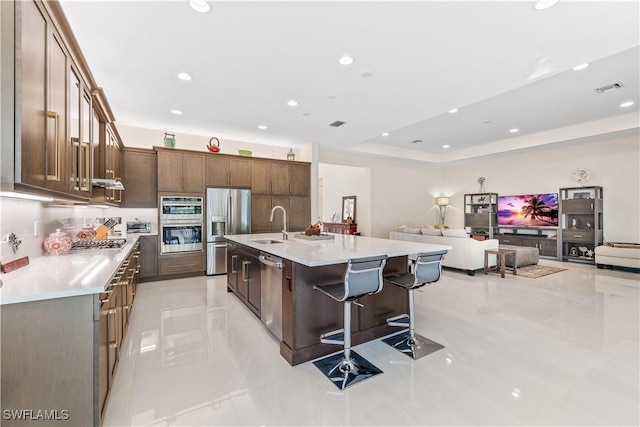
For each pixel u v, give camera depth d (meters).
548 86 4.07
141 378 2.09
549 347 2.53
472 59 2.86
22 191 1.39
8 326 1.34
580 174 6.64
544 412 1.72
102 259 2.27
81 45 2.59
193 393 1.92
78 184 2.15
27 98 1.35
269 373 2.16
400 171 9.01
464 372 2.16
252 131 5.45
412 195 9.27
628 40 2.53
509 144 7.18
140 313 3.40
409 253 2.46
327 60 2.88
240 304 3.73
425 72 3.12
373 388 1.98
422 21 2.29
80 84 2.17
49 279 1.62
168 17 2.23
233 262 4.06
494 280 4.93
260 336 2.80
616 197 6.16
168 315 3.34
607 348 2.51
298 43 2.59
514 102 4.70
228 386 2.00
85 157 2.35
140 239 4.80
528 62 2.92
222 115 4.51
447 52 2.73
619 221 6.12
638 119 5.20
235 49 2.68
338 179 9.64
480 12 2.19
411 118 4.66
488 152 7.67
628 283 4.71
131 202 4.84
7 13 1.26
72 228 3.22
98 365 1.50
